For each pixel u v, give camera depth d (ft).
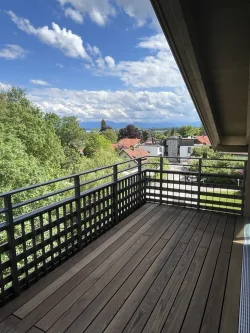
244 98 10.19
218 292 6.24
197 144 106.52
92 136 88.07
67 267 7.48
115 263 7.68
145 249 8.56
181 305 5.80
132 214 12.09
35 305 5.84
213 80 9.23
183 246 8.74
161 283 6.64
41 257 7.00
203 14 6.33
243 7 5.99
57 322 5.32
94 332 5.05
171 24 6.59
